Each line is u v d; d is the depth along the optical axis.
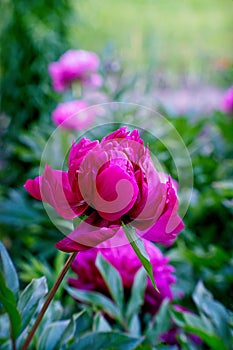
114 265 0.69
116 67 1.71
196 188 1.29
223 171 1.38
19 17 2.18
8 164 2.08
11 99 2.21
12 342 0.54
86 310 0.68
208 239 1.22
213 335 0.62
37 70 2.16
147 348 0.62
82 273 0.70
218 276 0.99
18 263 1.37
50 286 0.76
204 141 1.42
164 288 0.70
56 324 0.60
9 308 0.51
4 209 1.32
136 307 0.68
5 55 2.22
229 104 1.52
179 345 0.74
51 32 2.19
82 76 1.56
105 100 1.50
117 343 0.57
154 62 1.96
